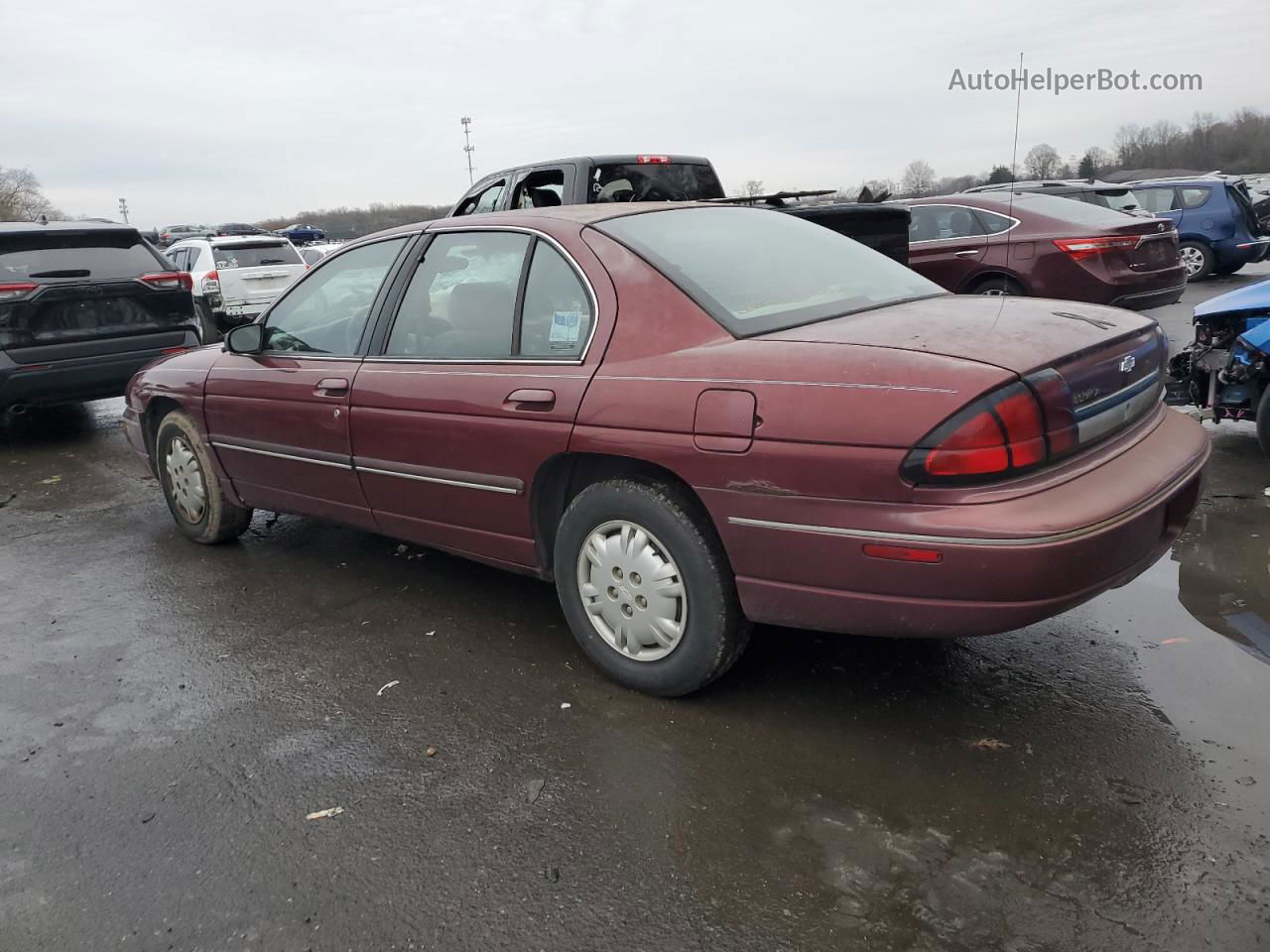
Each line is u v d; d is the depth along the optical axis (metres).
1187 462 2.79
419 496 3.64
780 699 3.06
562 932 2.14
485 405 3.27
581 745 2.87
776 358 2.65
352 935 2.17
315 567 4.52
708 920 2.15
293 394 4.02
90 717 3.23
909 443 2.37
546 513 3.32
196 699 3.31
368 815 2.60
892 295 3.28
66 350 7.44
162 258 8.11
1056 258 8.32
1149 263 8.37
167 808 2.69
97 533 5.30
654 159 7.52
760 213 3.80
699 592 2.86
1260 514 4.45
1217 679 3.01
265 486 4.39
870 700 3.02
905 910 2.14
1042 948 2.01
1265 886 2.14
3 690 3.45
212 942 2.18
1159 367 3.00
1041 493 2.37
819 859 2.32
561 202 7.39
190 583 4.41
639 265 3.05
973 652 3.29
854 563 2.50
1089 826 2.37
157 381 4.87
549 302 3.23
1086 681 3.05
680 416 2.75
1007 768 2.63
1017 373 2.37
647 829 2.46
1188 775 2.54
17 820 2.68
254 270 13.74
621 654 3.14
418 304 3.68
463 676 3.35
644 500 2.91
